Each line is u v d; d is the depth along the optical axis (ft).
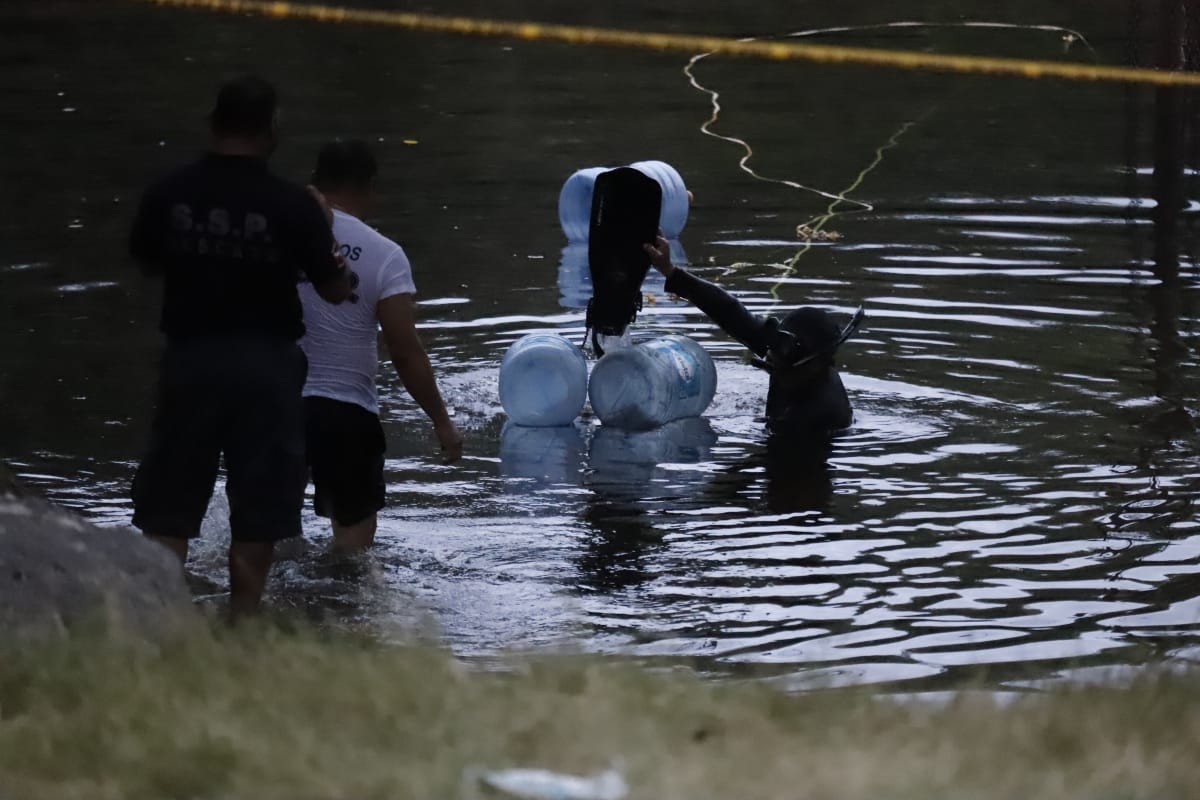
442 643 71.56
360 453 85.92
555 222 172.55
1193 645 72.54
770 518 91.61
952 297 142.31
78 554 64.85
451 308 140.77
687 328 136.87
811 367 109.81
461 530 90.27
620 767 46.16
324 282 73.05
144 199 72.02
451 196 184.14
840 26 302.86
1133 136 216.13
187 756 46.78
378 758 46.85
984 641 73.72
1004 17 307.99
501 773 45.55
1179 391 115.65
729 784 45.01
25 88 242.58
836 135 220.64
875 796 44.34
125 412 109.50
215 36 294.05
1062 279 147.74
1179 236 163.63
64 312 134.41
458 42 291.58
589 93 249.55
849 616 77.10
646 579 82.43
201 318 71.87
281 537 73.10
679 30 299.99
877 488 96.84
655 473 100.53
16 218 166.71
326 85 251.80
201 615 66.90
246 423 72.13
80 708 52.29
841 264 154.30
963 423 109.81
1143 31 285.02
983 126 225.35
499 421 112.78
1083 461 100.78
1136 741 49.67
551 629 75.51
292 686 53.78
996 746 49.11
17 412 109.09
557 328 134.82
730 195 185.68
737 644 73.72
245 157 72.02
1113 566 83.15
